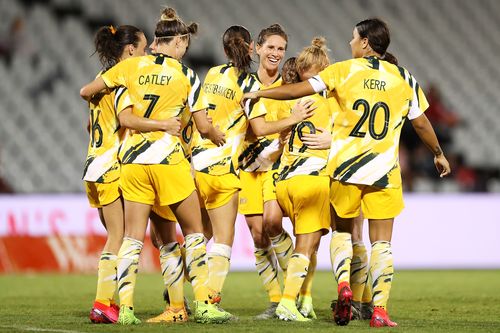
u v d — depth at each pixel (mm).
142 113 21016
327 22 76250
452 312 25969
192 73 21344
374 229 21094
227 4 73812
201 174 22891
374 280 20859
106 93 22000
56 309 26703
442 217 51750
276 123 22094
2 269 45844
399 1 79438
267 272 24266
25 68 64562
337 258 21125
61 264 46688
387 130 20719
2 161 59062
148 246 48031
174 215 21891
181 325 20781
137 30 22891
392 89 20766
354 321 22266
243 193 24406
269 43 23922
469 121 71625
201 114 21312
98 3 69812
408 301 30219
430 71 75750
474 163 67688
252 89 23125
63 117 62656
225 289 36125
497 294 33438
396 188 20781
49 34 67000
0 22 66438
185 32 21719
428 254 51375
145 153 20812
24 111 62281
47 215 46906
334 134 20953
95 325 20812
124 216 22344
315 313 25828
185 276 25094
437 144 21781
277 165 24031
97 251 47250
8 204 46406
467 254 52000
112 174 22031
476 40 78688
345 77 20688
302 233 22344
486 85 75500
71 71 65250
